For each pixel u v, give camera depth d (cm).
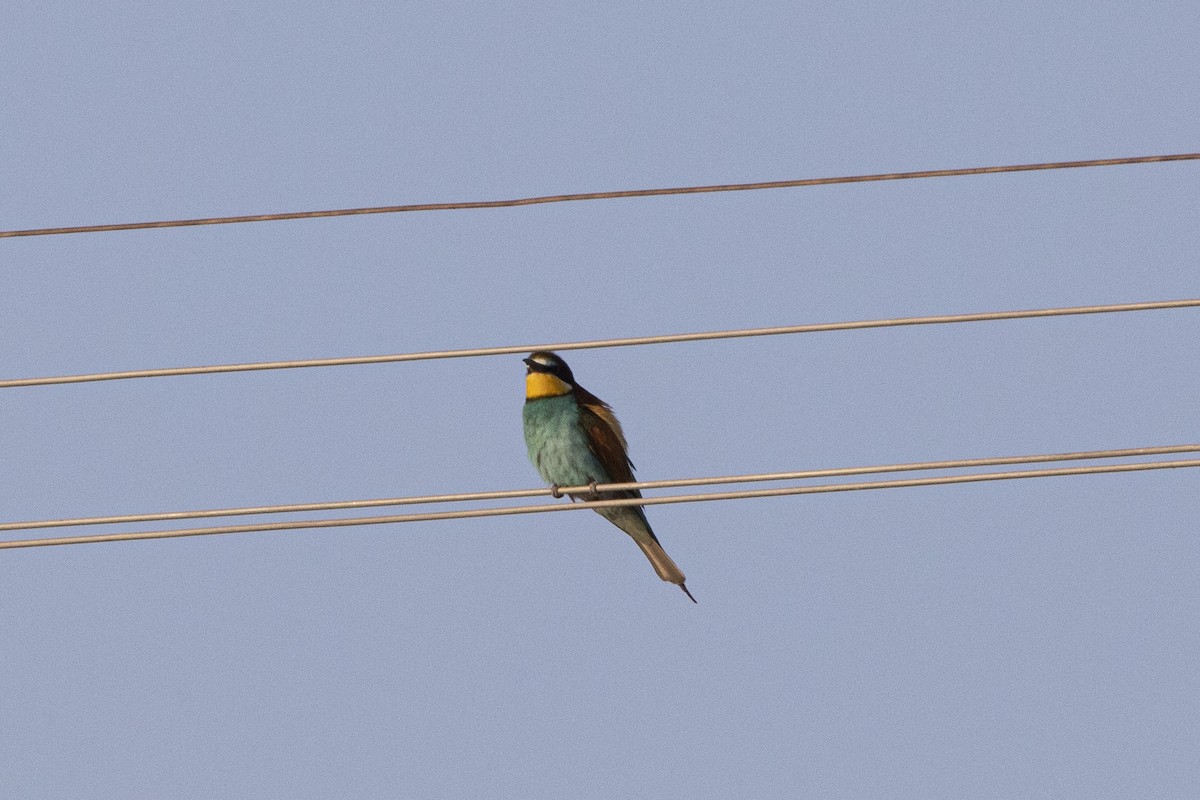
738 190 1317
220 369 1275
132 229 1326
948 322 1272
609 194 1320
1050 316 1273
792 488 1278
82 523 1272
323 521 1275
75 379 1273
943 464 1268
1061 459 1268
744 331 1270
